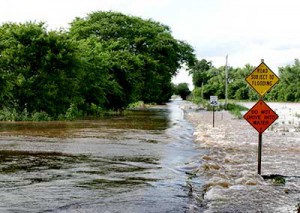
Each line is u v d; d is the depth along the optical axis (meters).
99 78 42.19
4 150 15.32
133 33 55.94
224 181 10.25
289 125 30.64
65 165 12.40
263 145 18.41
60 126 26.97
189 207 8.09
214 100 28.48
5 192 9.01
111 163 12.97
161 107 72.69
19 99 33.94
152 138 20.45
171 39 58.38
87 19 55.97
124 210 7.82
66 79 35.00
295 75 119.81
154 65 54.25
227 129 26.84
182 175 11.38
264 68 11.28
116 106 49.34
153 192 9.28
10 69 33.91
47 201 8.34
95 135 21.44
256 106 11.28
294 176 11.34
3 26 34.88
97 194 8.98
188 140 20.03
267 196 8.96
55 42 34.38
